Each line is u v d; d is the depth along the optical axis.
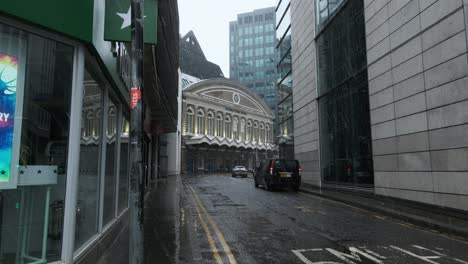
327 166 19.14
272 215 10.50
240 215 10.49
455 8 9.68
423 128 10.98
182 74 61.47
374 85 13.87
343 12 17.28
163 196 16.16
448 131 9.91
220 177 38.94
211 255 6.06
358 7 15.62
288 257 5.93
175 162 46.66
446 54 10.00
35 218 4.32
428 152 10.74
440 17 10.25
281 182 18.56
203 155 59.34
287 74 27.03
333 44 18.52
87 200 5.56
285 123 27.47
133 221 3.93
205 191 18.91
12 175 4.11
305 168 22.27
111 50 6.31
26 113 4.32
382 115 13.29
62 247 4.54
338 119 17.77
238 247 6.63
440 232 8.02
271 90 113.19
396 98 12.41
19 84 4.25
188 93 56.19
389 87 12.85
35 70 4.43
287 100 27.00
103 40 5.54
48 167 4.52
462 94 9.41
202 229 8.35
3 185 4.01
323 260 5.75
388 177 12.87
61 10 4.46
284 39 28.17
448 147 9.91
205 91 60.88
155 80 15.02
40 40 4.47
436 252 6.25
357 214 10.73
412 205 11.35
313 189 18.53
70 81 4.80
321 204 13.20
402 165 12.04
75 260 4.70
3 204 4.01
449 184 9.84
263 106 77.81
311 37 21.50
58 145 4.66
